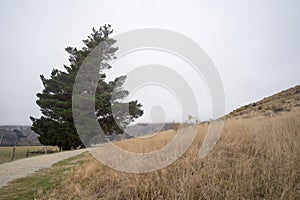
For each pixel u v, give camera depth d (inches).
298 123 239.0
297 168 124.9
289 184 108.4
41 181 211.9
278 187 111.3
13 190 188.7
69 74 834.2
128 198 131.0
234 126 283.0
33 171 275.0
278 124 244.8
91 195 146.0
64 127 738.8
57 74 885.8
